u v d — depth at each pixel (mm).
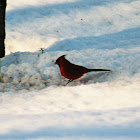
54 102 8461
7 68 13000
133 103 7551
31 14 24453
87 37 20781
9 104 8539
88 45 19391
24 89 10781
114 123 5586
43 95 9258
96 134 4836
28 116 6711
